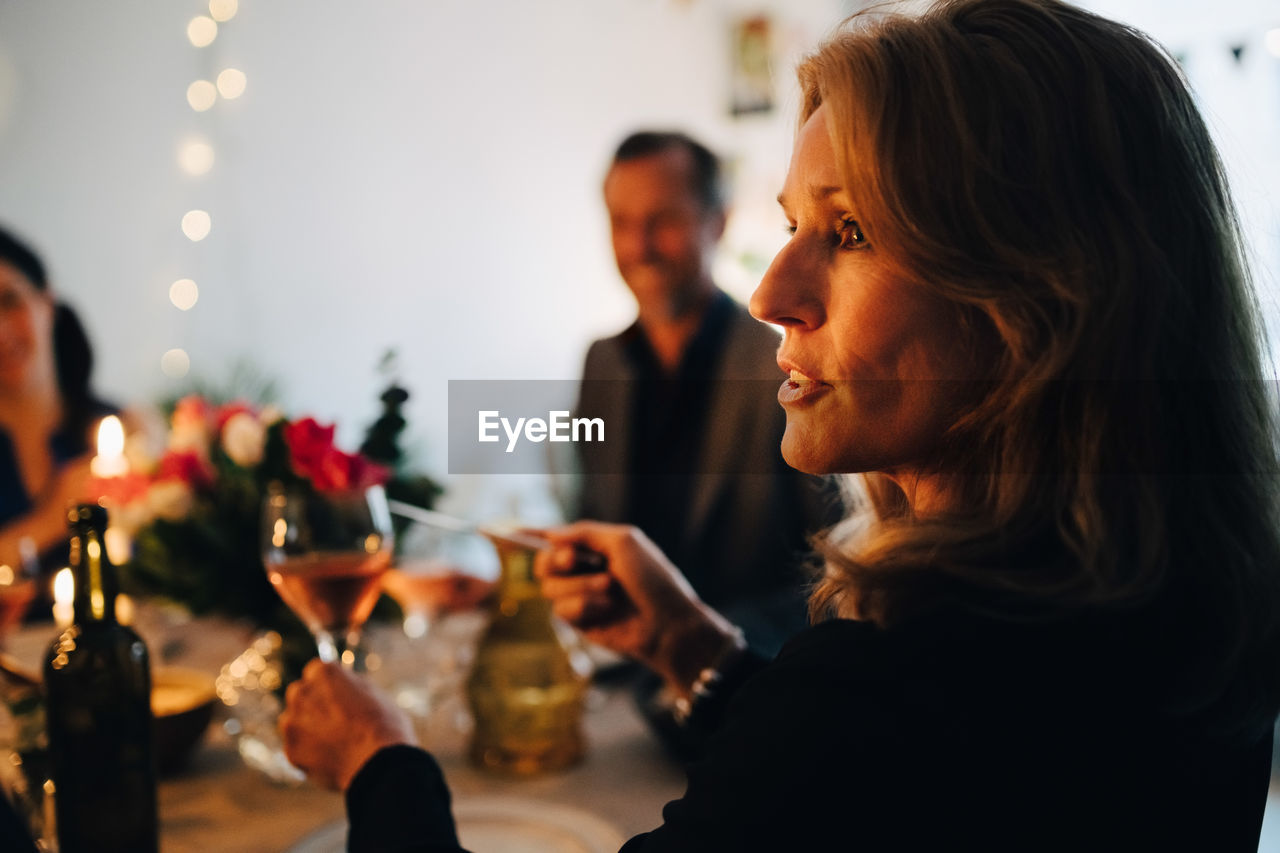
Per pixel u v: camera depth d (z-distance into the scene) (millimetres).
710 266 1751
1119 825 625
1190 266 665
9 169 3324
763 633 1213
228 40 3496
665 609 954
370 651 1193
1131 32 676
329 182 3631
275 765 1022
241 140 3545
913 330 657
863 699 612
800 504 1555
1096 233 642
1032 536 640
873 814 608
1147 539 629
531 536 1031
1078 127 646
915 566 634
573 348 3836
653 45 3678
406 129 3672
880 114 642
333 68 3598
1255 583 661
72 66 3359
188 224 3523
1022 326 641
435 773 784
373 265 3688
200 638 1392
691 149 1728
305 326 3650
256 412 1182
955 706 609
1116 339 638
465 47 3684
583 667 1075
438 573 1394
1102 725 619
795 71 735
